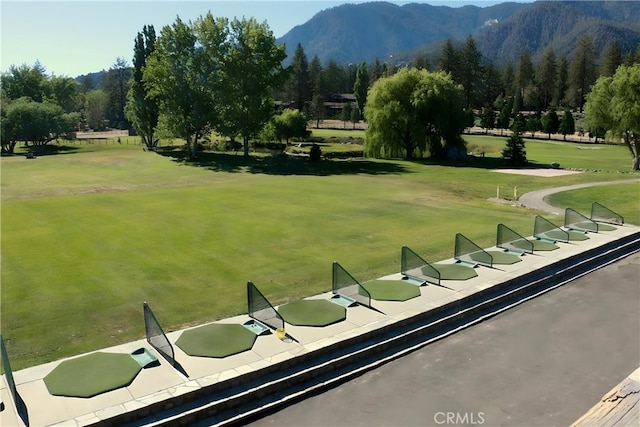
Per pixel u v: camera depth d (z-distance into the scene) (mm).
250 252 22828
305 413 11625
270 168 56594
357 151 76250
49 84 119688
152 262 21344
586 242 24484
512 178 49406
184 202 34906
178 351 13219
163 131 65562
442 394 12398
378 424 11211
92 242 24359
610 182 46531
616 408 11617
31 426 10148
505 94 172750
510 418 11445
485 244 24297
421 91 65250
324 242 24578
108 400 11047
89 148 81125
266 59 64000
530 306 17969
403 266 19109
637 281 20609
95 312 16172
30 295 17594
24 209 32688
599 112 59781
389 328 14891
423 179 48594
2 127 75688
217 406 11375
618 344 15062
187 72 64375
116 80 152250
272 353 13109
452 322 16266
